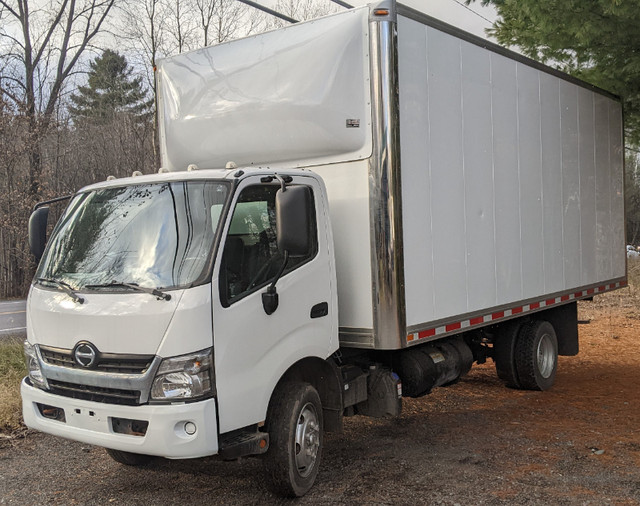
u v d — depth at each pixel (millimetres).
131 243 4742
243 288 4586
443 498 4926
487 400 8086
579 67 11688
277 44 5816
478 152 6688
